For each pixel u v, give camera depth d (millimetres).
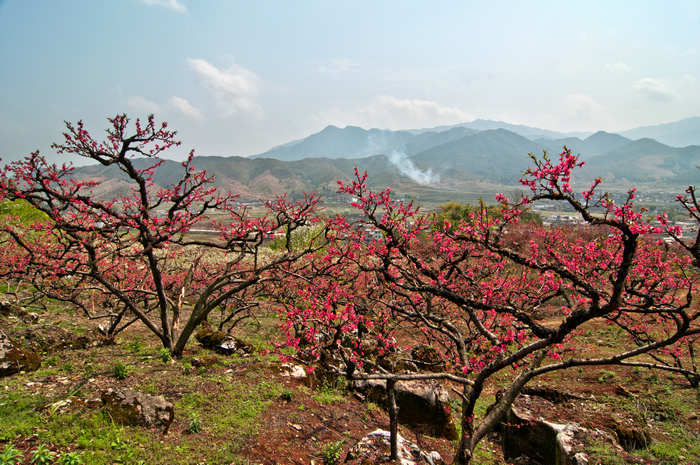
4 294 17781
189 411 8695
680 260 7453
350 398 11961
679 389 13477
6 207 21547
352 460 7934
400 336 17781
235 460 7207
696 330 5906
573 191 4582
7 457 5742
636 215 4820
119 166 10461
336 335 7031
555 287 8211
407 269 8141
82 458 6281
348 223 8508
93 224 11383
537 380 15555
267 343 16547
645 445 9867
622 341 18453
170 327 13875
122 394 8180
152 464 6578
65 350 11922
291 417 9570
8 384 8672
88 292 19141
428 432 11266
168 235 11344
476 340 10477
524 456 10039
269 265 12328
